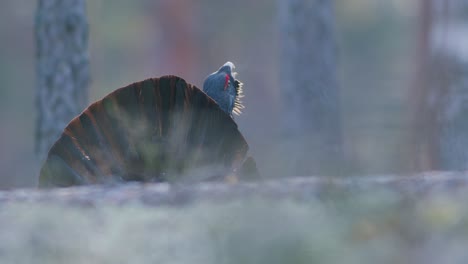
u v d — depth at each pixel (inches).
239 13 2923.2
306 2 1194.6
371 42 3063.5
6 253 279.6
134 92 478.3
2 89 2817.4
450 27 1125.7
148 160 470.0
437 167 1049.5
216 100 585.9
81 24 857.5
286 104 1202.6
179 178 452.1
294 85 1194.6
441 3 1147.3
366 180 370.6
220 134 478.6
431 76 1135.0
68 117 851.4
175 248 275.4
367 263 252.8
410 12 2947.8
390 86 2593.5
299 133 1163.3
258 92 2874.0
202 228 289.1
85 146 477.7
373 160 488.4
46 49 853.2
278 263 255.8
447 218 283.1
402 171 454.3
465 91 1092.5
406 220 281.4
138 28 2805.1
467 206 296.4
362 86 2780.5
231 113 596.1
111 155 477.1
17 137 2785.4
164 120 477.1
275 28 2925.7
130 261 270.5
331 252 257.6
